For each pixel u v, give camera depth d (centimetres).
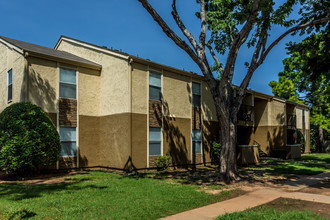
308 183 1086
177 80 1573
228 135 1122
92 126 1444
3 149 1017
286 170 1499
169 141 1489
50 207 665
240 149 1703
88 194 807
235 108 1171
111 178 1118
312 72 1279
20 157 1028
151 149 1395
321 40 1236
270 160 2119
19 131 1045
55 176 1173
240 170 1502
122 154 1316
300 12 1188
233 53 1017
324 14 1148
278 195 839
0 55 1521
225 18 1384
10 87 1388
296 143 2562
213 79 1137
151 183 1012
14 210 609
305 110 3058
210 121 1781
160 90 1470
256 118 2486
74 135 1369
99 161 1450
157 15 986
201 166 1655
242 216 591
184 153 1570
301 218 574
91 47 1561
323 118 2948
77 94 1395
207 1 1372
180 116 1569
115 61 1400
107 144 1411
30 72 1238
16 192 824
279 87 3108
